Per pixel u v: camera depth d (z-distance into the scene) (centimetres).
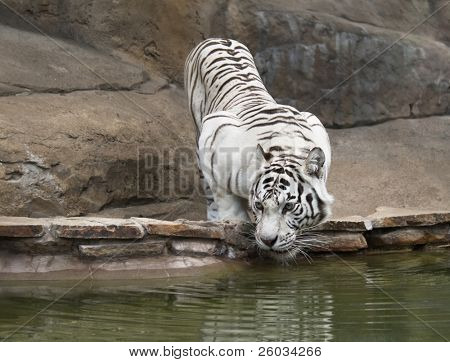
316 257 760
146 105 1016
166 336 493
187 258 689
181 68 1127
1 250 656
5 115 865
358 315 551
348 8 1197
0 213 821
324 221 727
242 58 865
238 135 736
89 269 657
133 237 669
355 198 962
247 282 650
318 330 512
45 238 656
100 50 1084
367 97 1155
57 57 1012
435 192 980
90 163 886
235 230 719
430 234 809
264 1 1162
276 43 1143
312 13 1162
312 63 1148
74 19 1079
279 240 675
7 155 830
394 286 642
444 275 686
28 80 945
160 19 1107
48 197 852
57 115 901
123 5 1088
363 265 729
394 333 506
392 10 1216
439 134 1123
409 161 1046
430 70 1168
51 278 644
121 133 927
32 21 1060
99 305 566
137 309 556
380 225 783
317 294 611
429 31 1224
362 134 1129
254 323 526
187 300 584
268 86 1148
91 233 658
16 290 608
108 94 999
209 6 1135
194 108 891
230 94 816
